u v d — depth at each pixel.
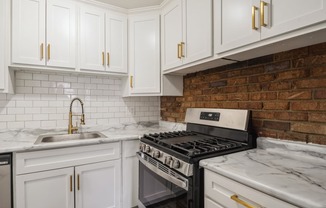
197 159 1.06
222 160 1.05
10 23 1.63
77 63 1.89
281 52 1.26
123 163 1.90
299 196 0.64
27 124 1.93
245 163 1.00
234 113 1.46
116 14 2.09
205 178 1.04
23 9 1.66
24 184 1.46
